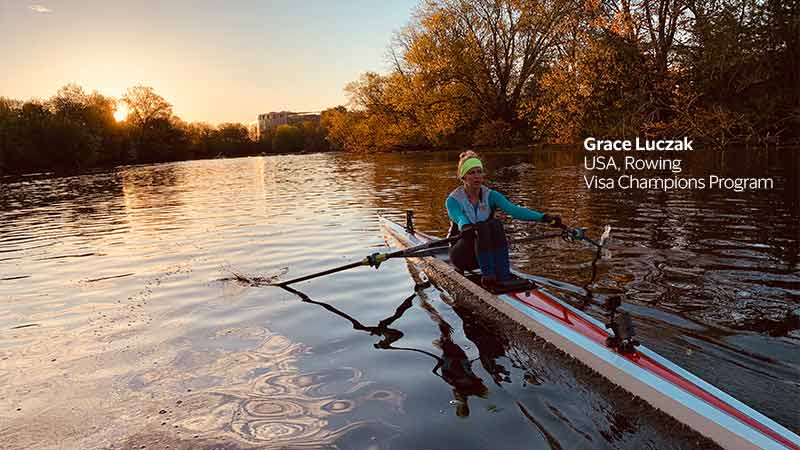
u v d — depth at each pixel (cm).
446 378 336
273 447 265
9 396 335
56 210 1527
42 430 293
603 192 1180
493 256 468
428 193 1398
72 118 6288
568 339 361
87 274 664
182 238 895
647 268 541
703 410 267
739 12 1977
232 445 269
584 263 573
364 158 4038
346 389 326
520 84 3419
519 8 3125
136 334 438
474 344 390
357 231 879
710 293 454
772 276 491
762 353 338
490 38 3422
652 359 323
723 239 648
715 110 1833
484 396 310
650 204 966
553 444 258
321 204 1286
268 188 1878
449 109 3516
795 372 312
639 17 1872
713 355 339
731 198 982
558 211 945
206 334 432
